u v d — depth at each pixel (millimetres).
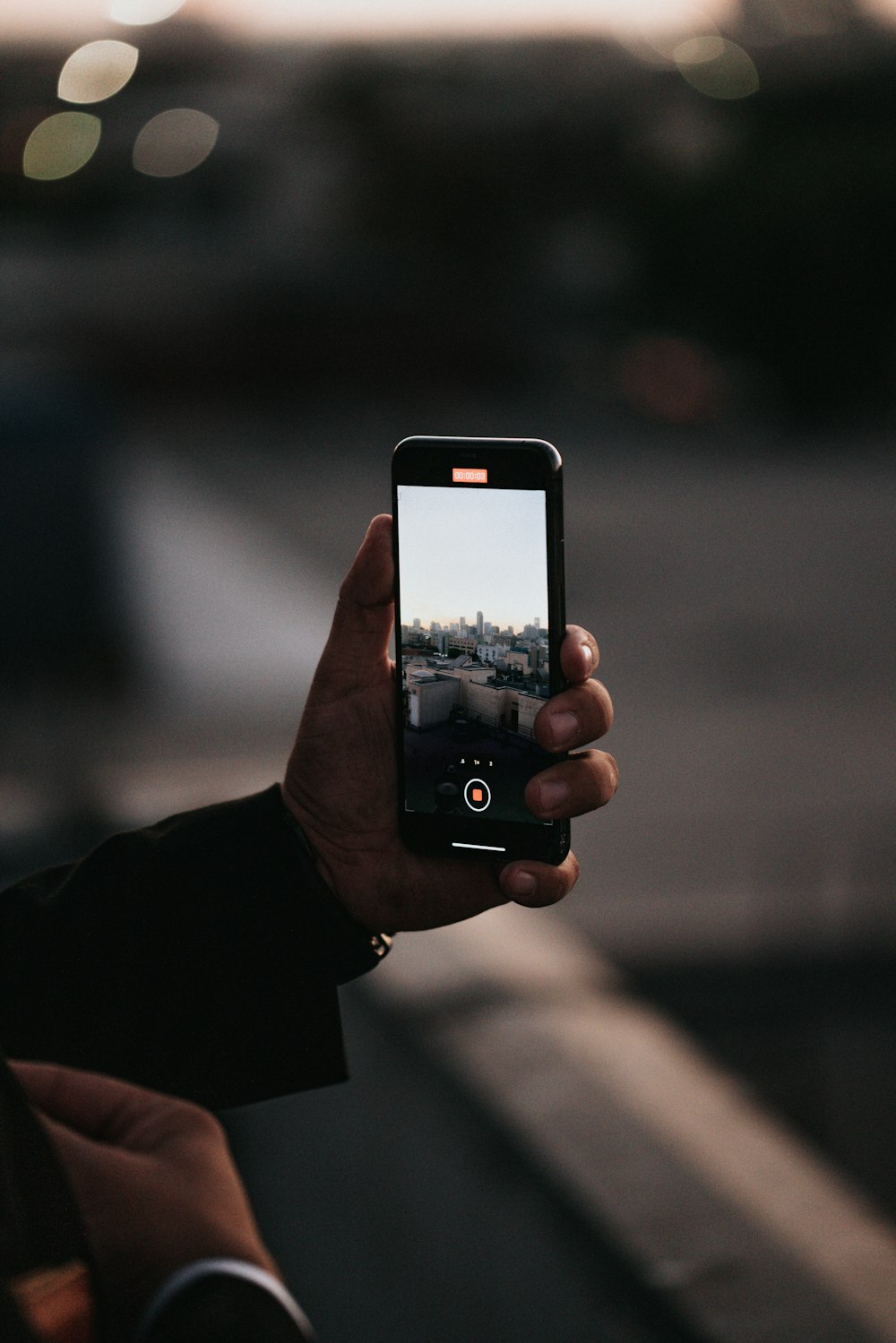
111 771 5824
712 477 14617
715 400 18578
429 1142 3141
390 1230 2828
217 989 1442
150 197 37531
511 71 35094
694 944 4363
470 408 19828
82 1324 623
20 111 40719
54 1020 1406
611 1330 2506
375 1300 2617
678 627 8703
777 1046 3758
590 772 1479
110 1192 671
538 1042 3475
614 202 26562
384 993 3756
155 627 8133
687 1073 3357
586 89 33094
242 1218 680
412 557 1567
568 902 4723
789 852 5160
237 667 7445
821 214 18609
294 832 1497
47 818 5215
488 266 28734
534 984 3814
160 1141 737
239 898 1456
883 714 6965
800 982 4137
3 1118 664
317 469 14820
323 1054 1467
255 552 10398
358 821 1537
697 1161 2951
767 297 18781
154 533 10836
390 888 1534
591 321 23672
